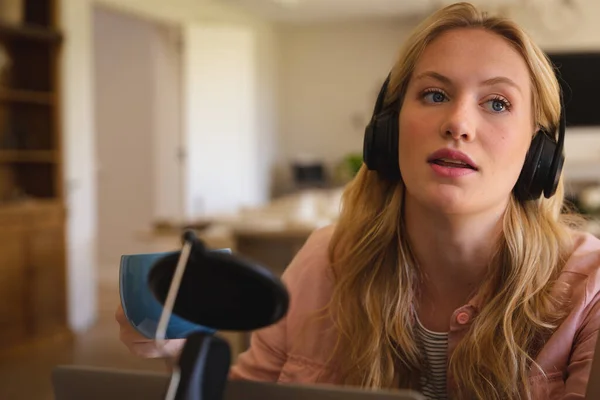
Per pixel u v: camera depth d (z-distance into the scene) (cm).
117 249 716
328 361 99
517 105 85
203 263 56
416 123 85
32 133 478
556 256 94
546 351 89
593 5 724
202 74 698
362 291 97
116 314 79
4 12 450
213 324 60
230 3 760
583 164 735
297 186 877
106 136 719
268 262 294
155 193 708
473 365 89
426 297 96
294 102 922
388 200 99
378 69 891
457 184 82
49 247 462
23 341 440
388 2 763
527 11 721
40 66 476
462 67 84
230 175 720
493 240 91
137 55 707
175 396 57
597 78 730
